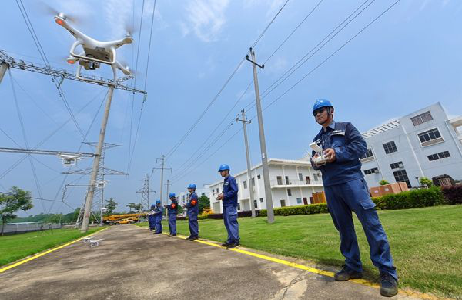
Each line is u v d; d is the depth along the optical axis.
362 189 1.87
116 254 4.29
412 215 6.08
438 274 1.77
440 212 6.03
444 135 21.14
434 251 2.39
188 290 1.97
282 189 27.80
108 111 15.96
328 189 2.08
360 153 1.93
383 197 10.97
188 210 5.88
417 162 22.53
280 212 17.84
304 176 30.69
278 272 2.26
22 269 3.62
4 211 25.30
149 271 2.73
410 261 2.15
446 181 19.09
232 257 3.13
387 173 24.58
